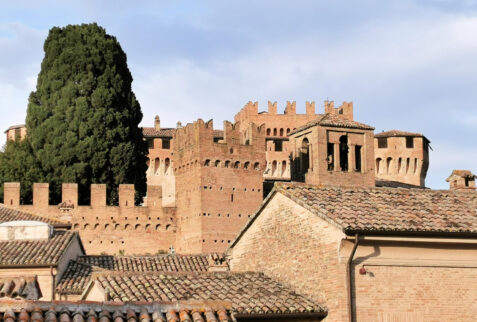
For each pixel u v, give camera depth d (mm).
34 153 108062
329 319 33625
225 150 100062
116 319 23141
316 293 34719
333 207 35188
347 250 33312
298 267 36219
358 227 32812
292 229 36938
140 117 114125
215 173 99125
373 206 35969
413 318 33906
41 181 105188
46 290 49062
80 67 109750
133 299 33312
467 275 35094
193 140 99938
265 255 39156
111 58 111625
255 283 36938
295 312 33469
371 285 33656
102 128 107000
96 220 98625
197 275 37562
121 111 110250
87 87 108688
